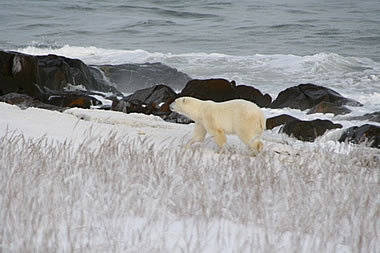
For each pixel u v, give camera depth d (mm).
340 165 24938
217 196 19781
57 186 19672
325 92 63125
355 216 18750
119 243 15758
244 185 20250
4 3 193625
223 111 30469
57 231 16141
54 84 67750
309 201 19719
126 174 21359
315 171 24078
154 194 19828
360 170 24594
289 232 17562
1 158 22641
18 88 60531
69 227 15836
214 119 30500
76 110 41844
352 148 31516
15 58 60688
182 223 17812
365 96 73000
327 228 17312
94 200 18703
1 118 34969
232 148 30469
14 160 22406
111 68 83812
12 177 19875
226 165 23297
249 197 19516
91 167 22031
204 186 20250
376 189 21609
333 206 19234
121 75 83062
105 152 23688
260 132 30125
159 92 61062
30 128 32719
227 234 17000
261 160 24062
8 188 18984
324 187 21391
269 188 20906
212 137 30625
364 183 22281
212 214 18250
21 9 185625
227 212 18625
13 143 25609
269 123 48719
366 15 184250
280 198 19906
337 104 61250
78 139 31078
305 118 55406
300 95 63594
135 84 82750
